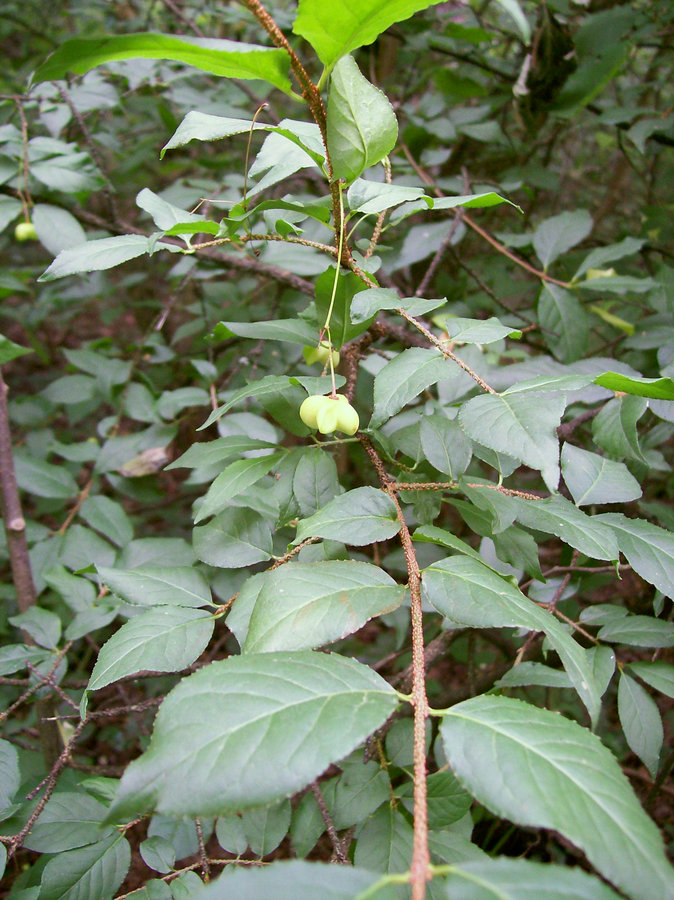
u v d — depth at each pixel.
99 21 0.71
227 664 0.14
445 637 0.32
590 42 0.39
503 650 0.36
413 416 0.30
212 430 0.49
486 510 0.21
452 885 0.10
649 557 0.20
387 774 0.24
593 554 0.19
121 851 0.22
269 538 0.23
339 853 0.22
